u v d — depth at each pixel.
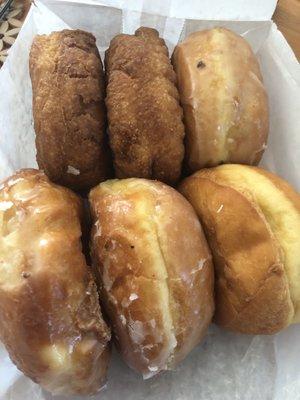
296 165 0.20
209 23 0.21
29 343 0.14
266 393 0.17
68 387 0.16
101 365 0.16
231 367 0.18
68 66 0.17
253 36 0.21
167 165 0.18
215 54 0.18
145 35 0.18
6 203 0.15
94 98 0.17
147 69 0.17
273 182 0.17
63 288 0.14
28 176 0.16
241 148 0.18
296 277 0.16
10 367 0.17
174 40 0.21
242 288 0.16
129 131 0.17
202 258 0.16
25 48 0.20
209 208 0.17
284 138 0.20
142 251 0.15
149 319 0.15
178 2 0.21
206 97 0.18
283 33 0.22
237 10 0.21
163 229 0.15
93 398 0.17
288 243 0.16
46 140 0.17
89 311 0.15
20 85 0.20
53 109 0.17
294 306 0.16
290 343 0.18
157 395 0.17
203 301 0.16
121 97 0.17
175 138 0.17
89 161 0.18
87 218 0.17
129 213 0.15
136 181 0.16
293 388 0.17
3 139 0.19
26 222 0.15
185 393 0.17
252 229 0.16
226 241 0.16
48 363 0.14
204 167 0.18
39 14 0.21
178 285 0.15
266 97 0.19
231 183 0.17
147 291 0.15
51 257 0.14
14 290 0.14
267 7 0.21
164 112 0.17
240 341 0.18
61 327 0.14
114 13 0.21
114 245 0.15
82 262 0.15
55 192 0.16
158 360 0.16
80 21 0.21
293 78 0.20
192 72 0.18
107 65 0.18
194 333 0.16
